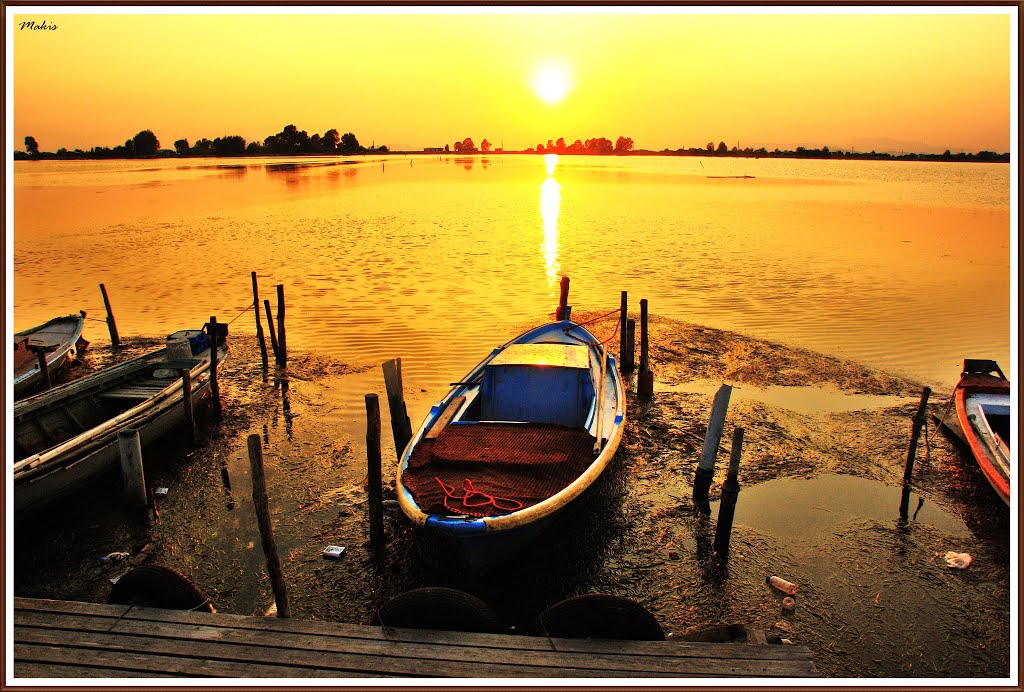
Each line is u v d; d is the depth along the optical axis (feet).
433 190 237.66
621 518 36.45
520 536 29.81
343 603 30.07
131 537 35.04
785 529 35.40
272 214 156.04
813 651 27.17
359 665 21.24
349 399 52.16
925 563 32.60
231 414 49.90
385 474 41.14
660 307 75.66
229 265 96.43
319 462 42.80
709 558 33.06
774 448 44.09
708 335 66.08
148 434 42.98
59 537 34.94
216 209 165.89
